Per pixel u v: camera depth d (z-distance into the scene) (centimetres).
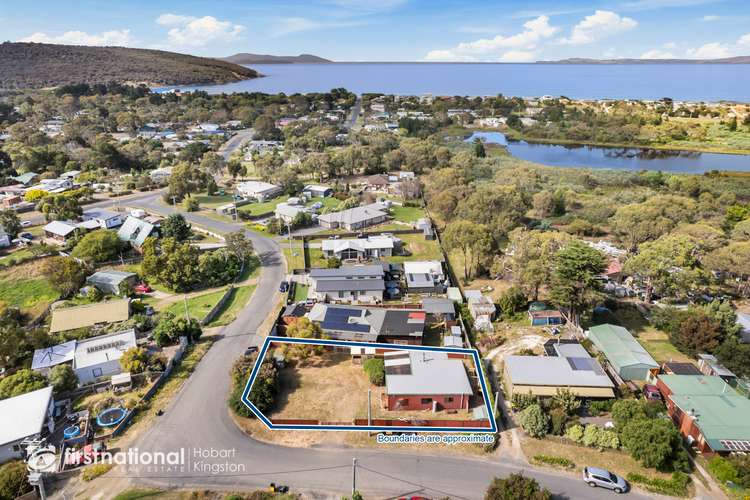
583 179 14200
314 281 7581
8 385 4628
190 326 5878
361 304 6981
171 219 9519
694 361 5422
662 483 3706
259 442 4212
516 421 4466
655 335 5994
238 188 13112
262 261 8631
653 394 4697
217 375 5200
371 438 4253
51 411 4453
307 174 15375
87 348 5438
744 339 5584
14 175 14100
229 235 8506
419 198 12612
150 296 7281
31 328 6259
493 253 7631
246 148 18988
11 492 3556
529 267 6419
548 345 5531
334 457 4038
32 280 7619
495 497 3341
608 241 9369
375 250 8775
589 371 4881
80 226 9550
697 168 17388
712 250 7344
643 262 6619
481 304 6612
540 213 11044
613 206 10812
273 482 3772
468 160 16050
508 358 5122
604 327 5866
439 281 7569
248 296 7244
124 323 6109
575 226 9838
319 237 9731
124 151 16075
